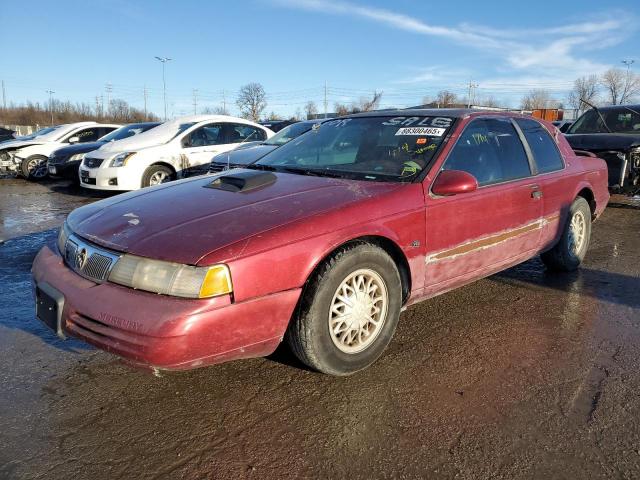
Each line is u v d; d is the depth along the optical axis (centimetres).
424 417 250
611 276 471
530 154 407
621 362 305
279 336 251
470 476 211
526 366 300
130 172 862
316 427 243
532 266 503
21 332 342
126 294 232
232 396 268
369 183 310
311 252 251
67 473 212
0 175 1368
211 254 229
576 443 231
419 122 367
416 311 384
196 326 221
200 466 216
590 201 499
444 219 316
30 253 555
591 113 934
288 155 394
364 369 295
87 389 274
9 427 241
